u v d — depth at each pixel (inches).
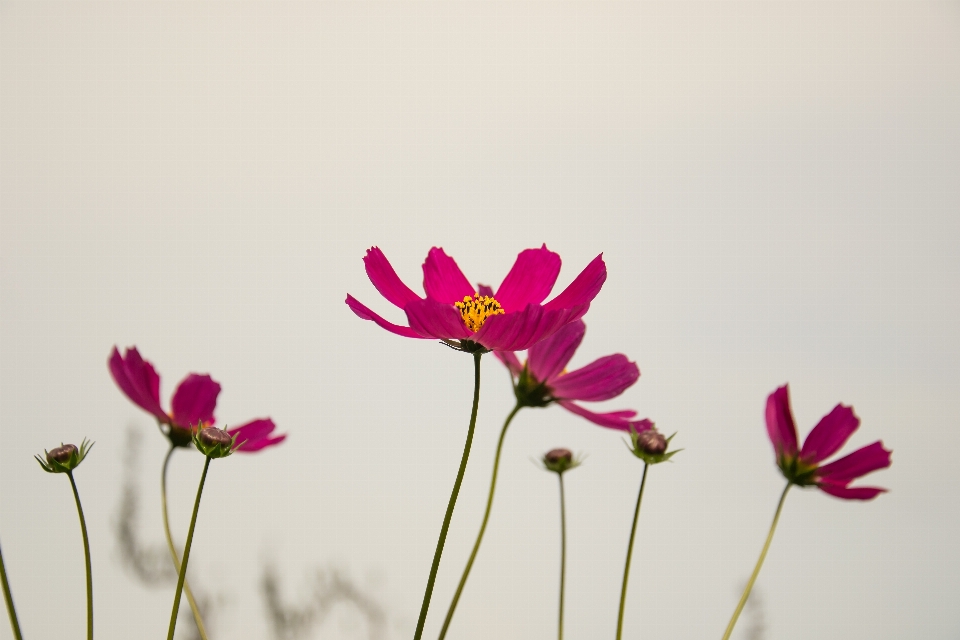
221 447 23.6
